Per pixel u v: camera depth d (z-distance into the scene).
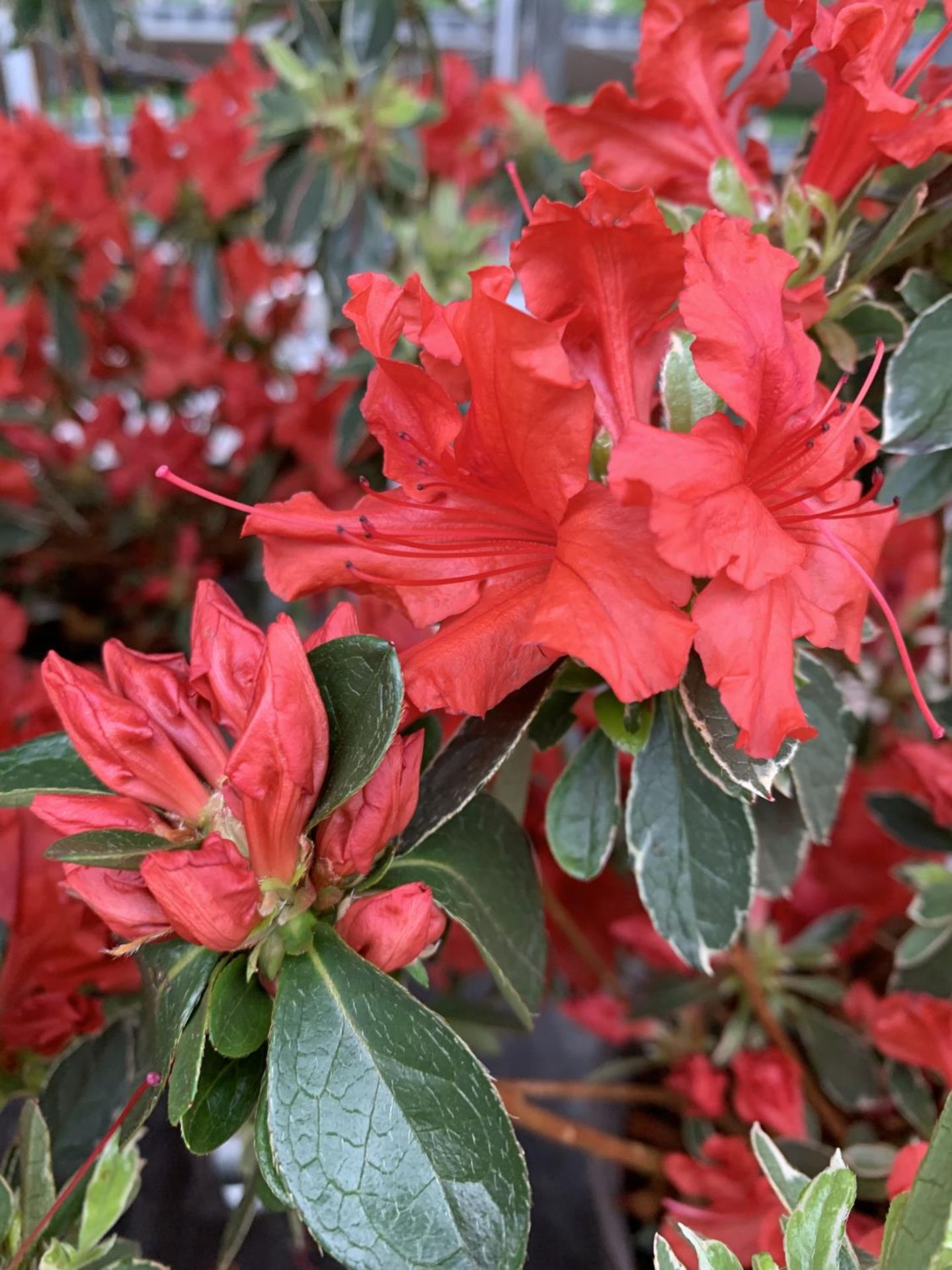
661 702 0.16
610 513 0.12
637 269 0.13
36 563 0.37
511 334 0.11
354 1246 0.11
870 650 0.29
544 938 0.16
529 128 0.36
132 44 0.43
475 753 0.14
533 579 0.14
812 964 0.25
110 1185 0.15
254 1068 0.13
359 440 0.28
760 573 0.11
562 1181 0.24
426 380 0.13
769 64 0.18
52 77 0.45
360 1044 0.12
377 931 0.12
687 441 0.11
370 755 0.12
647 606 0.11
